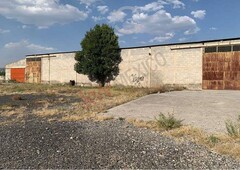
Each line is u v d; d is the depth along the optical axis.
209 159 7.03
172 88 30.56
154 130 10.65
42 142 8.98
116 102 19.73
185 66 32.19
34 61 52.22
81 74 44.03
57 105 19.69
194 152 7.61
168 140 8.96
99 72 40.47
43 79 50.50
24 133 10.44
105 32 40.53
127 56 38.78
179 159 7.05
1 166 6.73
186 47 32.12
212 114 14.11
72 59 45.41
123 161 6.96
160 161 6.92
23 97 25.16
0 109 17.89
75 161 7.01
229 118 12.87
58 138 9.47
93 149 8.05
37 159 7.22
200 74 30.89
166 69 34.03
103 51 39.91
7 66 57.25
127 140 9.01
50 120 13.41
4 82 53.25
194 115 13.99
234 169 6.34
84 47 41.69
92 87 38.84
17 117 14.80
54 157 7.37
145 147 8.15
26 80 53.81
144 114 14.85
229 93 24.48
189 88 31.75
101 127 11.41
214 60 29.78
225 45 28.91
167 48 33.94
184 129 10.27
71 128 11.24
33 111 16.94
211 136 9.09
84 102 20.72
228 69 28.70
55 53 48.22
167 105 17.88
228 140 8.72
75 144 8.65
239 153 7.36
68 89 33.81
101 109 16.89
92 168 6.50
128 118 13.66
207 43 30.33
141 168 6.47
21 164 6.84
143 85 36.62
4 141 9.23
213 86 29.80
